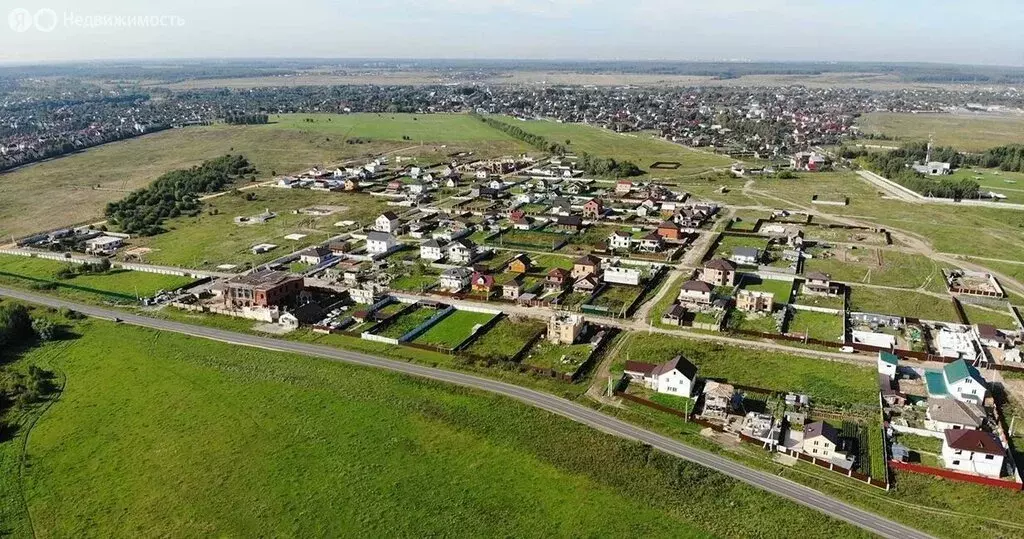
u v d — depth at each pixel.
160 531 64.56
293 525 65.06
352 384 91.62
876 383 89.94
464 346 103.44
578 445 76.31
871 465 71.88
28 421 84.44
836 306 118.94
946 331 104.44
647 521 64.50
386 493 69.38
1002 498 66.25
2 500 69.31
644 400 85.31
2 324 106.69
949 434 72.38
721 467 72.00
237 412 85.31
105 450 77.88
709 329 108.50
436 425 81.50
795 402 84.69
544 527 64.06
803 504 65.69
